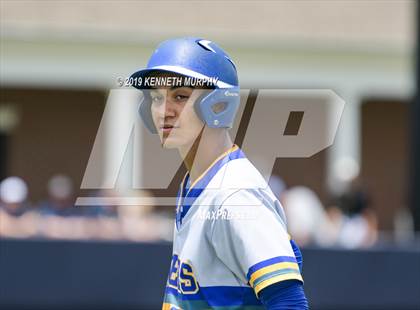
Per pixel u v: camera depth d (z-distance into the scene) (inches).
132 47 1459.2
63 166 1492.4
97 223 733.9
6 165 1521.9
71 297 663.1
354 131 1501.0
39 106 1534.2
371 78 1524.4
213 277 293.0
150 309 665.6
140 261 665.6
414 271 679.7
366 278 677.3
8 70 1440.7
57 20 1441.9
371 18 1547.7
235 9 1518.2
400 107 1646.2
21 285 659.4
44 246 662.5
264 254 282.0
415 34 885.2
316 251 676.7
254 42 1482.5
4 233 778.8
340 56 1513.3
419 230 845.2
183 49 296.7
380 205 1633.9
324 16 1534.2
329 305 674.8
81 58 1451.8
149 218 722.8
